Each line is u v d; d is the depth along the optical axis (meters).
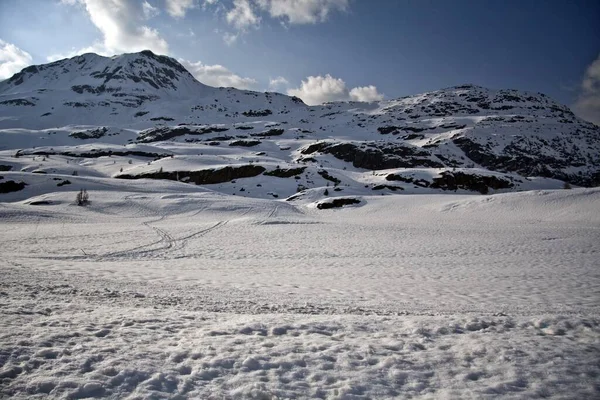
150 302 8.05
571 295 10.91
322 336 5.64
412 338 5.62
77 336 5.07
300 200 91.81
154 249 24.33
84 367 4.21
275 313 7.57
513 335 5.80
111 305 7.45
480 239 31.58
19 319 5.58
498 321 6.48
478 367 4.65
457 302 9.65
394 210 68.25
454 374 4.47
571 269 17.16
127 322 5.86
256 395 3.89
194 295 9.24
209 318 6.49
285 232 36.12
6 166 118.19
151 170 126.38
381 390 4.09
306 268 17.73
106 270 13.82
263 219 45.62
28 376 3.94
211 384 4.07
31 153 157.25
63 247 23.52
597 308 8.92
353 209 71.25
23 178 73.62
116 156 161.00
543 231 36.22
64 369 4.12
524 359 4.85
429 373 4.49
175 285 10.82
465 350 5.16
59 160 138.88
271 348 5.04
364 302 9.32
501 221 50.56
